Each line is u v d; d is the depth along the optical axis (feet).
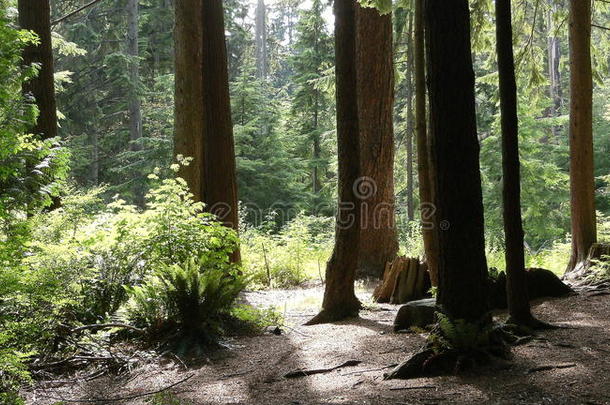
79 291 21.39
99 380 18.08
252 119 83.46
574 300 27.12
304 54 84.17
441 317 16.85
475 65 78.89
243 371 18.35
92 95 85.87
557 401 13.69
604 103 84.74
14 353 15.24
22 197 19.85
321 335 23.08
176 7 33.83
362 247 42.22
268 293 36.24
